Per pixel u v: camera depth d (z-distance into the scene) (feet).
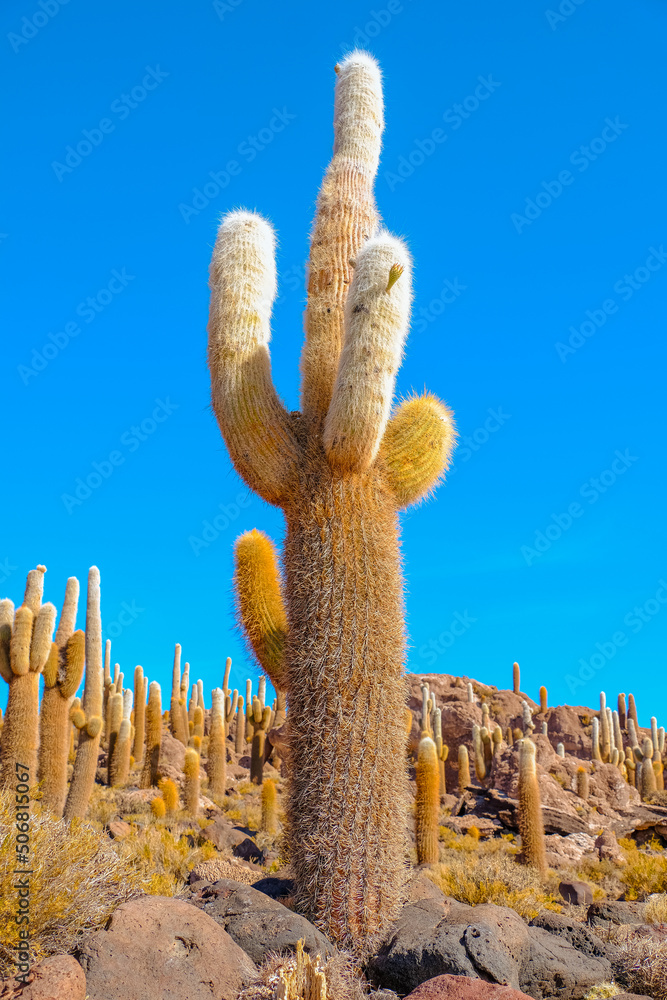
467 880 37.70
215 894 21.31
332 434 22.41
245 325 23.58
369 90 27.63
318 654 21.47
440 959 18.02
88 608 56.13
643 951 20.39
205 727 117.29
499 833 75.61
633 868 51.55
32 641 43.42
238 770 93.86
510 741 129.49
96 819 55.11
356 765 20.66
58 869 15.75
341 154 27.20
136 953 15.20
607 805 87.40
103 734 91.15
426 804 46.96
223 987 15.67
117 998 14.35
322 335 25.14
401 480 23.81
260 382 23.49
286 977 15.16
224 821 64.69
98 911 16.11
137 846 37.83
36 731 43.06
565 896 42.06
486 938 18.58
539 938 21.25
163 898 17.07
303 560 22.62
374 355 21.86
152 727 74.64
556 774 90.94
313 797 20.75
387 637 21.93
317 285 25.81
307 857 20.30
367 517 22.74
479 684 151.64
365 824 20.35
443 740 120.26
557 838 71.46
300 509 23.16
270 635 25.64
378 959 19.07
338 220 26.17
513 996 15.56
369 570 22.15
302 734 21.54
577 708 147.74
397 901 20.79
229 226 24.45
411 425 24.27
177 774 80.07
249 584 26.14
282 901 22.40
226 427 23.32
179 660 105.60
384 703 21.44
